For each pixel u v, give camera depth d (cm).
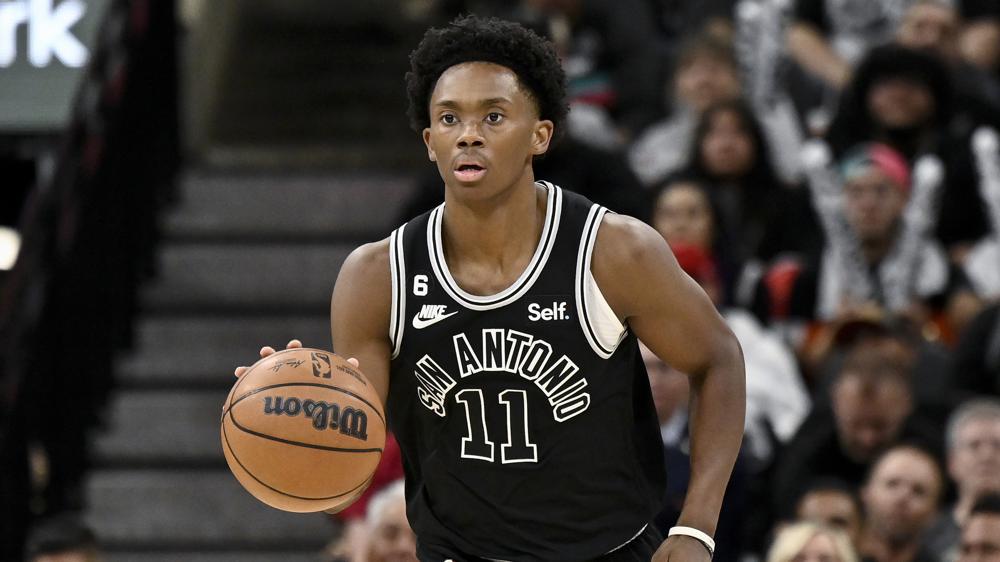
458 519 925
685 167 2184
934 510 1634
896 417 1734
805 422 1775
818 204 2062
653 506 929
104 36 2020
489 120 852
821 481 1681
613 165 2000
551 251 880
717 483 891
